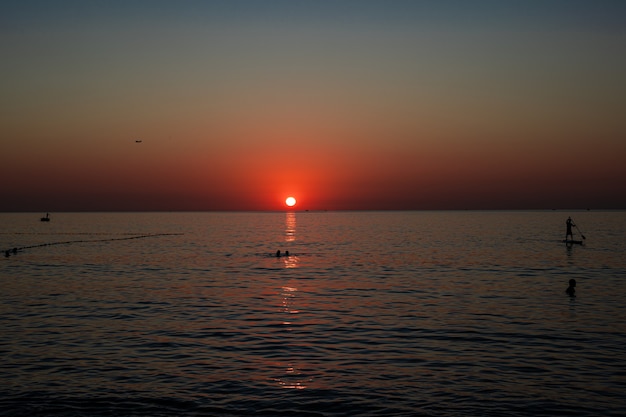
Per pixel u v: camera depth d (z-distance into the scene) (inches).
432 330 1087.0
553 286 1675.7
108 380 783.7
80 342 991.0
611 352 918.4
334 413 670.5
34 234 5241.1
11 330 1083.9
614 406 685.9
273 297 1497.3
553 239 4003.4
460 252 2947.8
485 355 909.8
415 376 804.0
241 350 944.9
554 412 669.3
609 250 2962.6
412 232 5398.6
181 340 1011.3
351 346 970.7
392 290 1617.9
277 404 698.2
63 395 724.7
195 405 694.5
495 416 658.2
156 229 6560.0
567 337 1021.2
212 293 1568.7
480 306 1341.0
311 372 823.7
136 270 2172.7
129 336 1038.4
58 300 1439.5
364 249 3238.2
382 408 684.1
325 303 1398.9
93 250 3233.3
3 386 756.6
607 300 1414.9
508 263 2351.1
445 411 673.6
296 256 2802.7
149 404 697.0
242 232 5728.3
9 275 2001.7
